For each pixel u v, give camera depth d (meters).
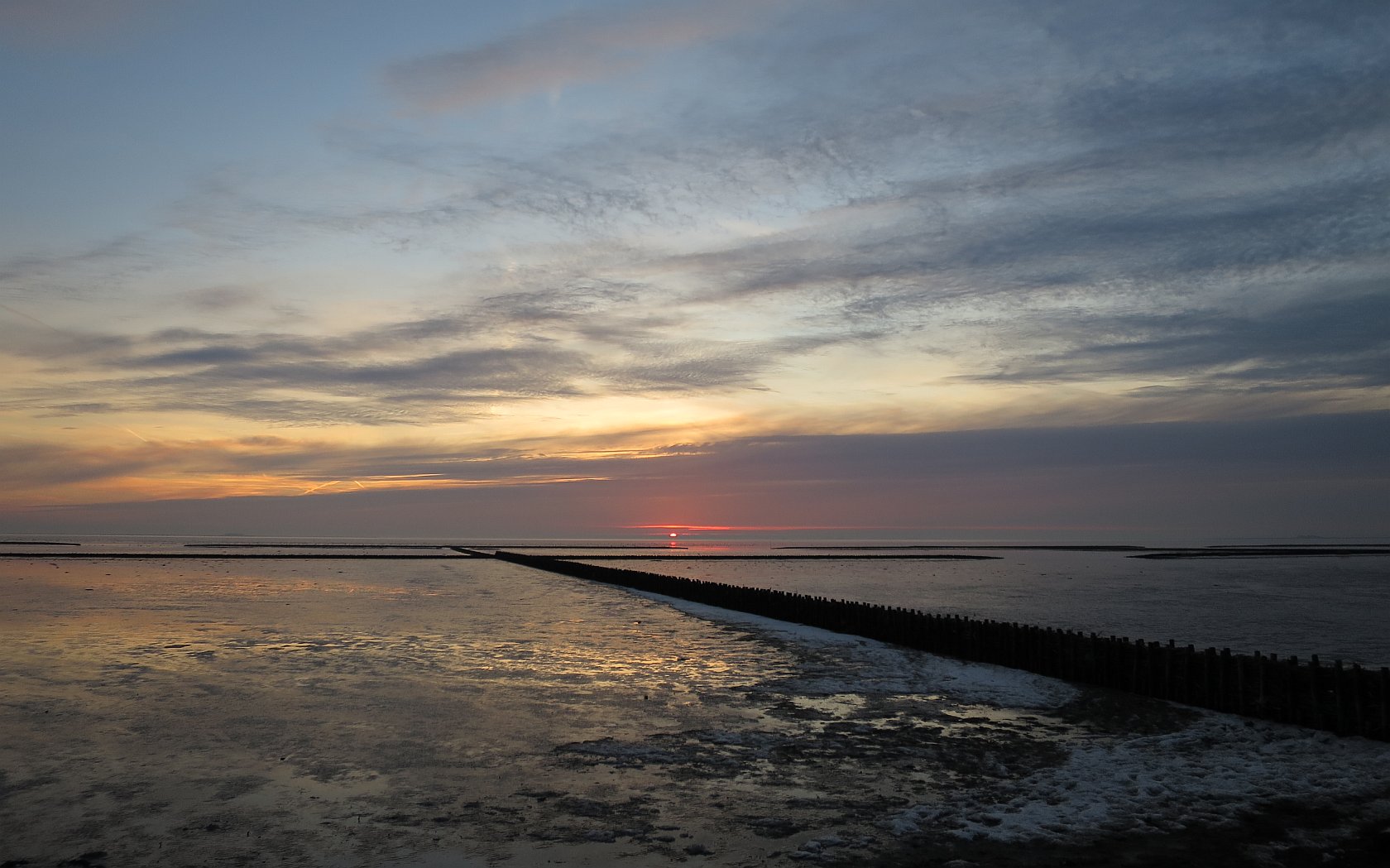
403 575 59.16
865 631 28.62
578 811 10.75
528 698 17.30
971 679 20.66
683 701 17.33
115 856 9.17
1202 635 32.91
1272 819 10.53
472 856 9.32
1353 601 50.03
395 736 14.09
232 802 10.87
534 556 82.00
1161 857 9.37
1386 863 9.23
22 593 40.25
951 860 9.30
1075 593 55.53
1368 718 14.53
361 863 9.09
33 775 11.78
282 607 34.81
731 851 9.55
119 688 17.50
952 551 159.00
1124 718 16.47
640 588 49.03
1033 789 11.80
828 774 12.49
